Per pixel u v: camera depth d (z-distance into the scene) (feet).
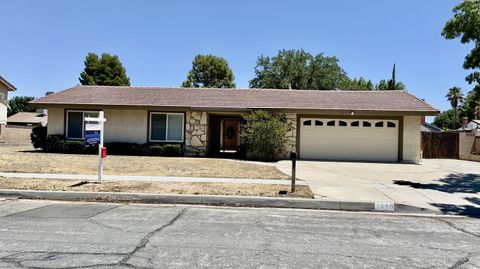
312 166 50.80
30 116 171.53
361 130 61.57
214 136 72.64
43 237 17.75
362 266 14.64
